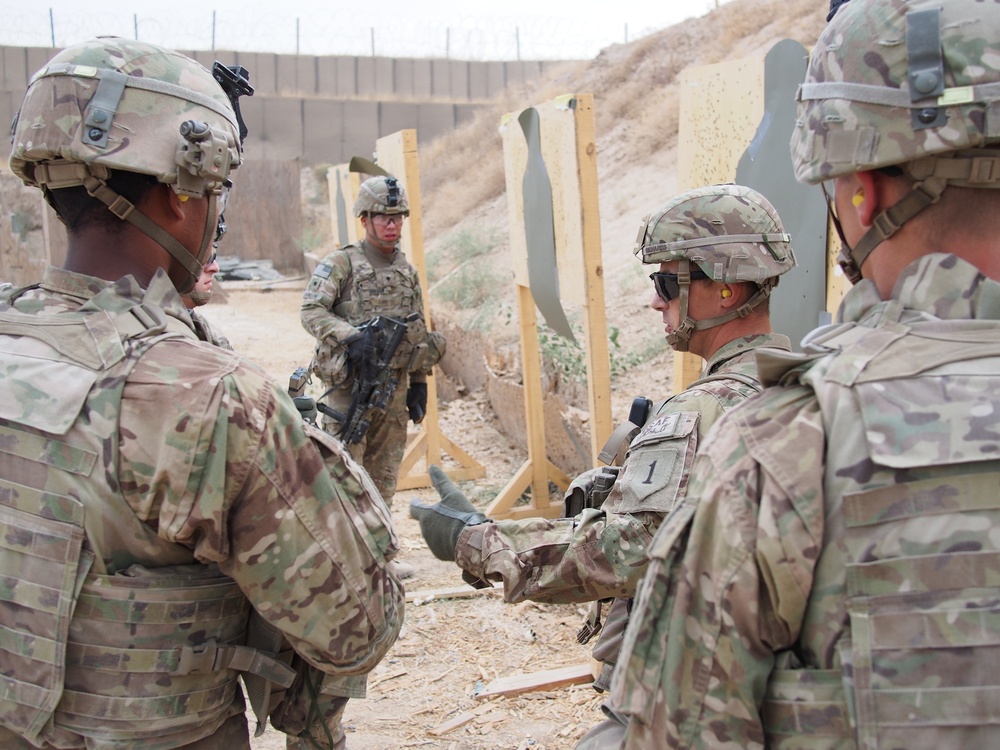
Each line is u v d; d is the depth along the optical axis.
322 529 1.38
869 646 0.91
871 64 1.01
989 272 1.01
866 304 1.07
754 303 1.89
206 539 1.31
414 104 29.31
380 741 3.09
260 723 1.54
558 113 4.13
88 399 1.31
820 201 2.64
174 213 1.45
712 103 3.15
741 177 2.98
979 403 0.93
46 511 1.30
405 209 4.77
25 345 1.36
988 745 0.88
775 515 0.96
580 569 1.73
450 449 6.25
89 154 1.34
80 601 1.30
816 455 0.97
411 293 4.80
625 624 1.82
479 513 1.88
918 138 0.98
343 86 31.28
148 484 1.28
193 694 1.37
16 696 1.31
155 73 1.41
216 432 1.30
